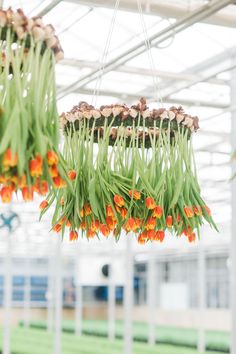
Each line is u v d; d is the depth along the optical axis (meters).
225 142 12.78
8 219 13.98
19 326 35.22
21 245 30.86
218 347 23.23
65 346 21.25
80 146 4.56
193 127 4.68
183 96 10.30
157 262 33.66
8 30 3.33
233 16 6.96
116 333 28.75
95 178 4.47
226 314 28.88
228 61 9.02
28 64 3.33
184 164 4.61
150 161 4.52
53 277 29.11
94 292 37.22
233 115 9.35
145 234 4.62
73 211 4.50
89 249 29.64
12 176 3.16
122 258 25.98
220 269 29.67
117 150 4.57
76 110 4.60
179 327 31.45
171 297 32.50
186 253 30.62
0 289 36.03
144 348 20.38
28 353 18.52
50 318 29.61
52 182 3.28
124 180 4.47
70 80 9.87
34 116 3.24
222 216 21.98
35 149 3.18
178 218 4.54
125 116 4.57
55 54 3.45
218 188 17.64
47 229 23.66
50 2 6.98
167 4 6.66
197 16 6.65
